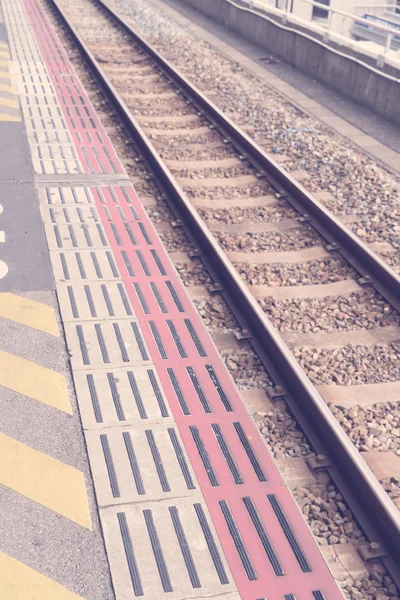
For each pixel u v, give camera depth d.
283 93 13.38
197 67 15.12
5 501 3.91
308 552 3.76
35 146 9.40
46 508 3.89
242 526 3.87
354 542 3.99
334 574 3.79
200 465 4.25
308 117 11.93
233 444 4.45
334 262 7.08
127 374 5.01
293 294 6.49
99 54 15.39
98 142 9.78
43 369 5.00
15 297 5.83
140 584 3.50
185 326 5.64
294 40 15.25
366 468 4.17
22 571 3.52
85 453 4.29
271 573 3.62
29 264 6.36
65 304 5.78
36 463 4.18
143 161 9.32
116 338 5.40
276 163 9.02
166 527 3.82
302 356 5.58
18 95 11.62
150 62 15.03
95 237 6.95
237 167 9.57
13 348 5.20
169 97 12.71
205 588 3.51
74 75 13.25
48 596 3.40
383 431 4.82
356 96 12.82
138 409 4.67
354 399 5.12
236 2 19.22
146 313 5.76
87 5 21.47
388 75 11.77
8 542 3.67
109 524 3.80
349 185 9.06
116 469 4.17
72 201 7.74
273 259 7.13
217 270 6.64
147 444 4.38
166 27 19.20
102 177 8.52
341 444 4.35
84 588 3.46
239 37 18.69
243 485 4.14
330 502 4.26
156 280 6.27
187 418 4.63
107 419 4.56
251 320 5.80
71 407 4.66
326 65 13.85
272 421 4.87
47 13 19.67
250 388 5.16
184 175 9.20
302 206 8.23
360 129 11.42
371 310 6.30
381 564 3.88
